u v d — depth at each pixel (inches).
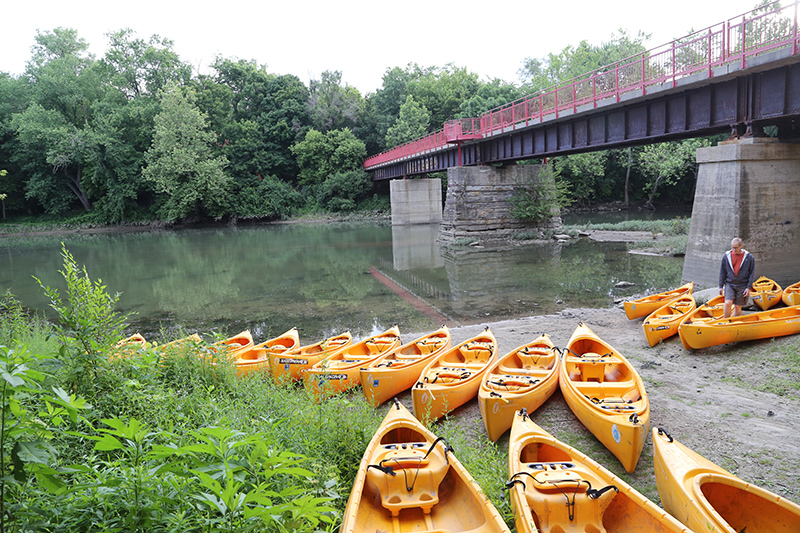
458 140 1363.2
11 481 105.3
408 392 370.9
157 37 2561.5
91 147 2263.8
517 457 207.3
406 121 2637.8
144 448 169.9
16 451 104.8
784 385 319.3
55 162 2206.0
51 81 2282.2
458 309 634.2
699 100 697.6
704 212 635.5
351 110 2839.6
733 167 590.2
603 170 2288.4
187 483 132.5
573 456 209.9
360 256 1175.6
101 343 217.9
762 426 267.3
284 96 2807.6
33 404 180.9
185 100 2247.8
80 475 142.8
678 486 179.5
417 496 200.1
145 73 2556.6
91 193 2410.2
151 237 1959.9
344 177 2598.4
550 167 1444.4
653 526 170.1
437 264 1005.8
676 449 203.8
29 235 2231.8
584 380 329.4
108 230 2356.1
